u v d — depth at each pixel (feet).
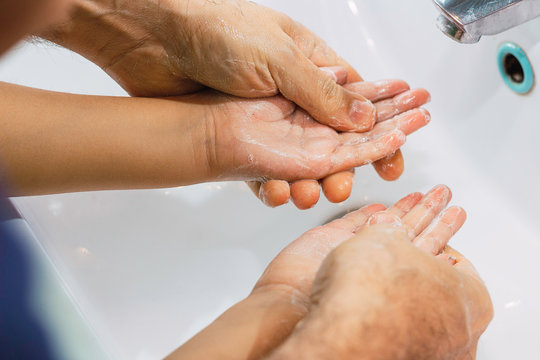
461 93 2.00
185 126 1.79
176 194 1.98
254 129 1.80
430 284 1.02
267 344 1.11
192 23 1.65
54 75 2.10
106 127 1.69
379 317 0.95
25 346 1.30
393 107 1.94
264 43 1.68
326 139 1.79
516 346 1.64
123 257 1.85
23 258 1.40
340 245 1.11
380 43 2.25
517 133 1.81
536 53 1.63
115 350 1.68
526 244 1.82
